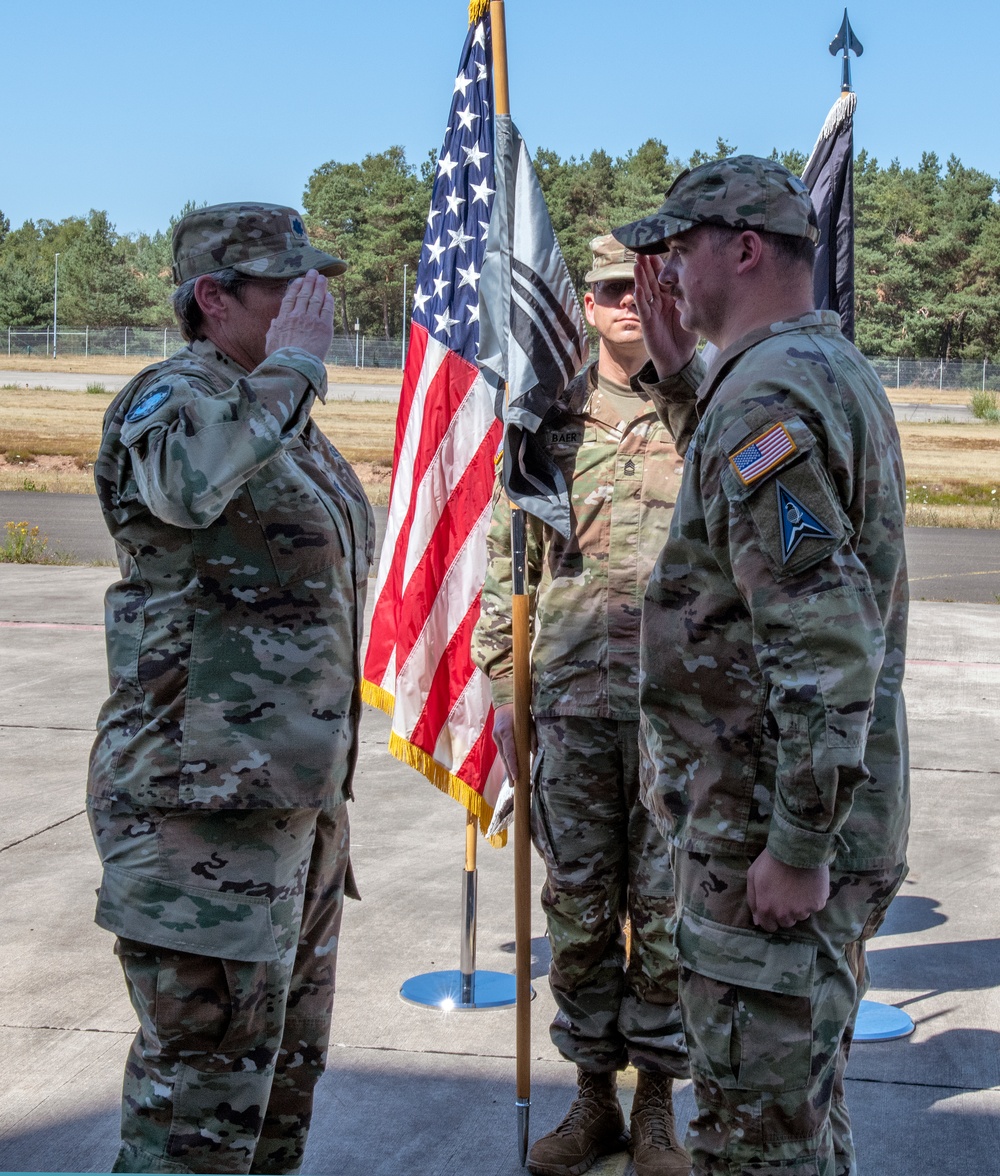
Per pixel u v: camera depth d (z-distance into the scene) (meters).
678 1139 2.93
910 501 28.53
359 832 5.18
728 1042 1.95
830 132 3.48
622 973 2.92
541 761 2.92
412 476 3.62
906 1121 3.00
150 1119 2.20
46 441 33.16
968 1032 3.46
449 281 3.58
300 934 2.39
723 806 1.96
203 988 2.16
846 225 3.49
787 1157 1.94
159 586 2.20
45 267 108.69
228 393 2.10
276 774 2.19
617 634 2.84
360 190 90.69
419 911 4.32
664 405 2.46
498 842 3.57
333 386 49.31
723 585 1.95
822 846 1.82
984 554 17.42
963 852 4.96
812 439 1.81
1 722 6.78
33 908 4.24
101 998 3.59
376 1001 3.63
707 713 1.99
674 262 2.11
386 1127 2.97
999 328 77.06
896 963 3.92
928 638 10.02
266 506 2.20
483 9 3.48
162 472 2.04
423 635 3.55
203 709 2.17
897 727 2.01
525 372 2.88
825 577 1.79
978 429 44.22
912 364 55.53
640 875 2.82
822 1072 1.96
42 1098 3.05
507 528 3.09
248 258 2.30
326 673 2.26
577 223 84.19
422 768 3.54
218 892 2.17
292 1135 2.49
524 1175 2.78
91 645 9.09
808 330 1.97
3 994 3.60
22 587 11.78
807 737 1.78
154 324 90.25
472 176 3.53
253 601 2.20
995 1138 2.92
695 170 2.08
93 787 2.25
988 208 81.88
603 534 2.88
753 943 1.93
